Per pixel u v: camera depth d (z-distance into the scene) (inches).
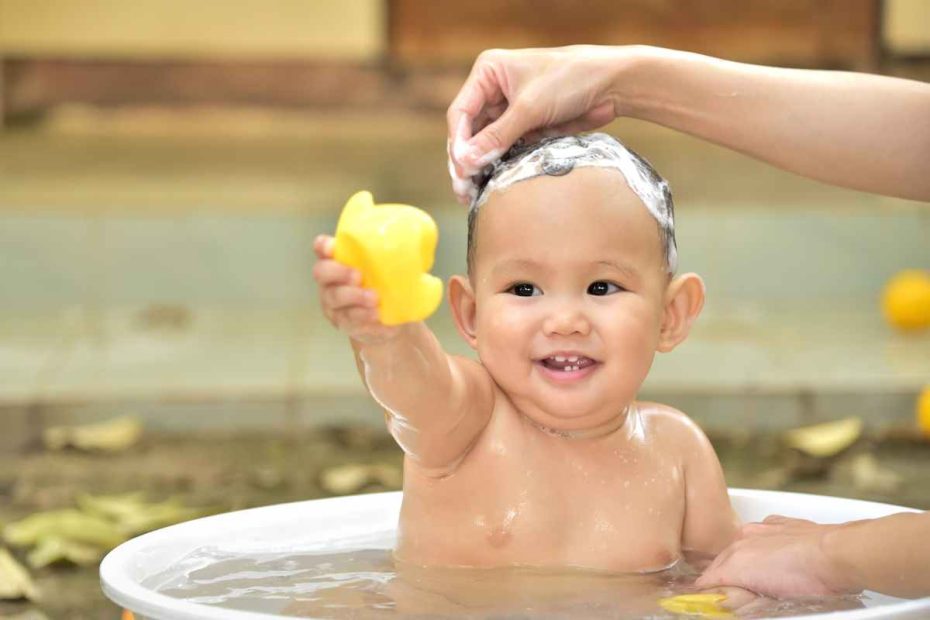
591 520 73.0
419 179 224.1
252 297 215.6
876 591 66.9
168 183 223.1
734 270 218.2
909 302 193.8
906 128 75.9
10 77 241.3
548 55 76.8
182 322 206.1
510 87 76.1
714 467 77.0
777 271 218.2
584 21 245.4
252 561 76.3
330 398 163.2
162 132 245.1
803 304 216.8
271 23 244.4
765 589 68.2
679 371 170.1
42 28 240.8
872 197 224.4
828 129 76.5
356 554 77.6
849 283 218.7
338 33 245.4
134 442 157.2
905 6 241.3
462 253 205.9
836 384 162.9
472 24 245.9
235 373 171.3
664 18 245.0
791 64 243.4
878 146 76.1
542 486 72.7
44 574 111.6
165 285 214.7
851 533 67.9
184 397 162.2
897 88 76.9
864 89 76.9
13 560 114.6
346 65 246.1
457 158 73.5
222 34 243.9
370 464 147.9
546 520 72.4
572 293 70.3
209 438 159.8
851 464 147.6
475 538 72.5
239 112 245.9
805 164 77.4
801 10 243.1
